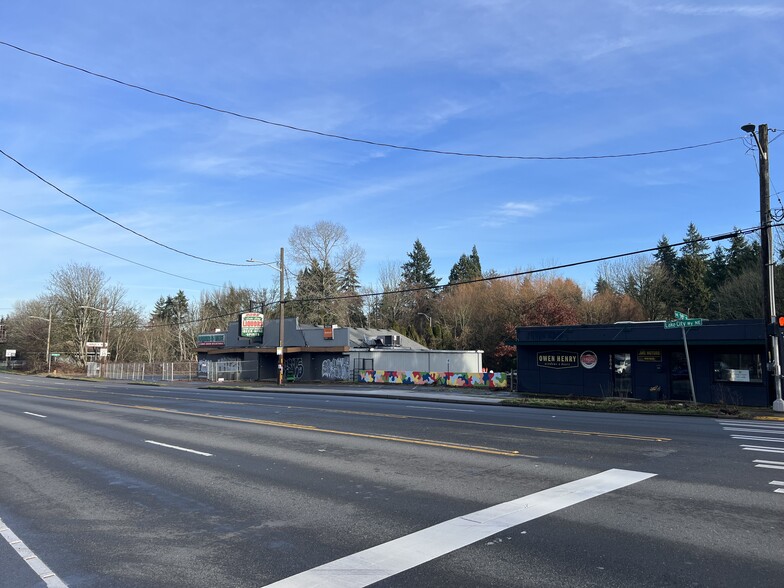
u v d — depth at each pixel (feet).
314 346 148.56
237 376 163.84
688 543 18.28
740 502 23.04
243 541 19.57
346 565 16.99
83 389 124.98
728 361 75.87
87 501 26.02
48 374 233.76
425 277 318.65
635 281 212.23
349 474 29.84
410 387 118.01
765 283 67.87
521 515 21.59
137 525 21.97
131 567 17.47
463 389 109.60
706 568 16.22
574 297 205.16
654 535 19.11
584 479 27.43
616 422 52.39
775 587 14.92
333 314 223.71
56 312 278.67
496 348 194.39
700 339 76.38
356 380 138.31
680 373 80.38
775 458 32.81
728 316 167.84
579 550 17.79
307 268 228.43
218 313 284.82
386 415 59.00
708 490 25.05
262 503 24.52
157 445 41.63
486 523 20.68
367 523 21.17
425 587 15.25
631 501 23.34
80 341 261.85
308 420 54.80
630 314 192.24
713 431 45.65
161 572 16.96
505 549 17.98
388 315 264.52
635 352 85.05
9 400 91.09
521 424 49.93
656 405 69.77
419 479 28.17
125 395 100.73
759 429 47.75
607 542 18.48
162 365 198.49
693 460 32.17
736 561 16.72
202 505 24.56
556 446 37.22
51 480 30.89
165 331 290.97
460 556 17.46
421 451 36.04
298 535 20.02
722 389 75.20
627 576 15.74
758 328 72.02
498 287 210.59
